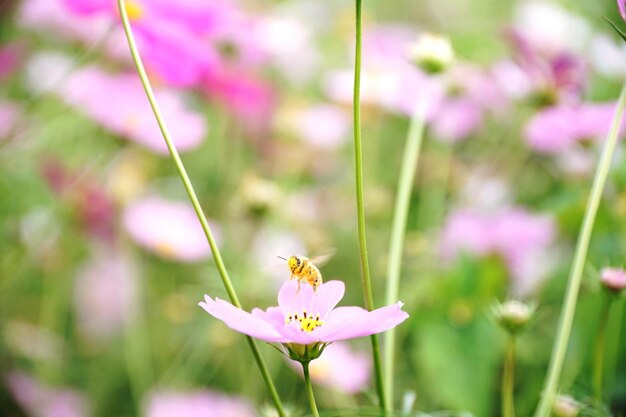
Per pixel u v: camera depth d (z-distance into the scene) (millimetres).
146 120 935
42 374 905
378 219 1081
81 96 942
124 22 608
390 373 673
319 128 1155
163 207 978
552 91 918
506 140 1154
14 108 952
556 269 919
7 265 929
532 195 1103
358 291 990
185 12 843
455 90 1098
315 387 893
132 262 969
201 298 961
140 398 899
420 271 956
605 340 820
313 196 1142
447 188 1124
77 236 969
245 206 935
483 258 913
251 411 874
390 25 1473
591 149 921
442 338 852
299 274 619
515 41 925
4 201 942
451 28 1548
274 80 1304
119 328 956
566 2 1295
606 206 913
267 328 570
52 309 934
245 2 1271
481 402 835
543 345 857
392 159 1212
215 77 1033
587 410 698
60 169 957
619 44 1112
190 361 922
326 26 1456
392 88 1146
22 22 1046
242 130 1122
